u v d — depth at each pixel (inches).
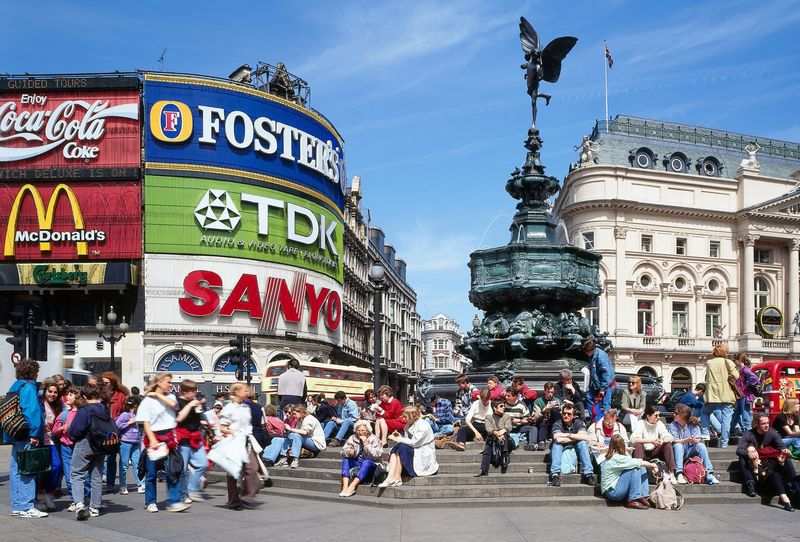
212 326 2199.8
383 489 524.4
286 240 2357.3
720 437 644.1
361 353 3213.6
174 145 2208.4
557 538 400.2
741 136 3125.0
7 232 2175.2
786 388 1003.9
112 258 2177.7
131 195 2188.7
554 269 770.2
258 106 2303.2
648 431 549.3
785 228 2874.0
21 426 448.8
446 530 420.5
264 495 565.0
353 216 3110.2
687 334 2795.3
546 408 585.6
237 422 496.4
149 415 481.7
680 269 2815.0
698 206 2829.7
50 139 2188.7
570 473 535.5
